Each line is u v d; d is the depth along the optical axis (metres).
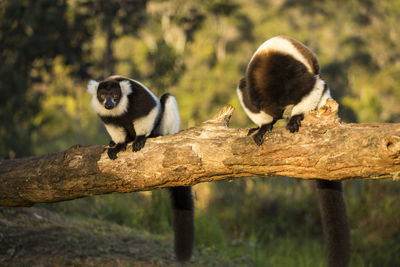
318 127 4.18
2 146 13.96
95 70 22.69
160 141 5.08
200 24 28.22
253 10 32.97
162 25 27.05
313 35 33.38
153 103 5.98
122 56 24.64
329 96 5.28
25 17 17.69
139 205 10.62
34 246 6.95
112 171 5.17
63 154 5.57
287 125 4.41
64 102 22.19
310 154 4.14
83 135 18.12
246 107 5.46
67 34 19.47
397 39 35.81
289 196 13.08
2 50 17.45
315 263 9.41
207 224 9.52
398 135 3.67
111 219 9.47
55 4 18.12
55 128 18.02
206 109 22.98
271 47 5.00
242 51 30.14
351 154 3.92
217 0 27.19
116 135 5.99
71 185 5.45
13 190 5.90
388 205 11.45
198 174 4.78
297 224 12.44
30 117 16.17
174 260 7.43
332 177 4.14
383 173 3.87
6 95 15.68
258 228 11.78
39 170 5.67
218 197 13.16
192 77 24.47
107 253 7.14
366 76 31.73
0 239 6.98
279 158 4.31
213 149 4.65
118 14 22.86
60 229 7.65
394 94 30.14
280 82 4.95
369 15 36.00
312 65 5.00
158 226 9.54
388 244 10.41
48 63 19.53
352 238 10.75
